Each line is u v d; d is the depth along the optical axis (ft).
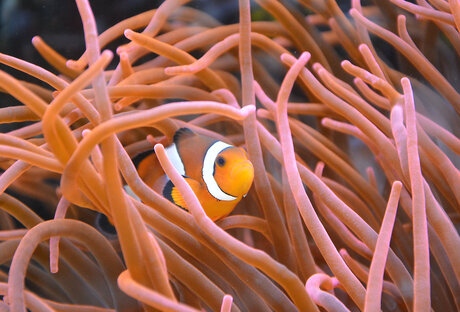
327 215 1.20
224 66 1.47
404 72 1.46
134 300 1.09
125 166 1.06
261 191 1.17
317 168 1.26
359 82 1.27
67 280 1.19
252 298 1.10
